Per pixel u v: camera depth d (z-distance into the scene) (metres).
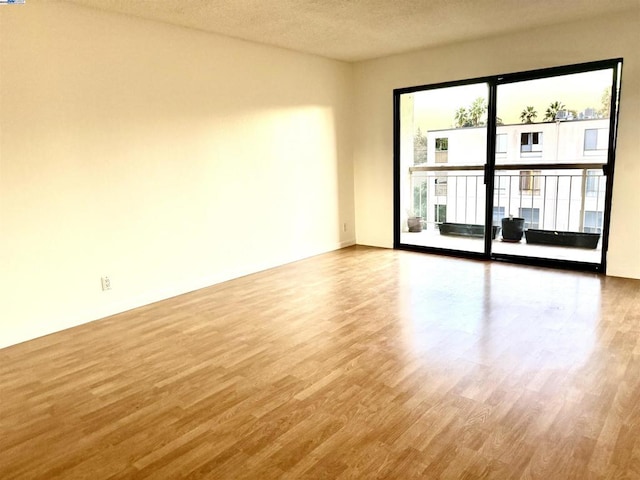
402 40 4.69
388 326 3.25
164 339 3.14
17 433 2.09
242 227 4.70
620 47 4.01
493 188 4.98
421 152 6.33
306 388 2.43
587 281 4.18
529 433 1.98
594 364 2.60
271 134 4.88
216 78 4.29
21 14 3.05
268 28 4.12
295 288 4.24
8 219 3.09
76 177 3.41
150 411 2.25
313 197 5.48
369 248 5.92
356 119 5.88
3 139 3.03
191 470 1.81
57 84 3.25
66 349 3.02
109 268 3.66
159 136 3.90
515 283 4.20
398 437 1.98
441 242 5.92
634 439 1.92
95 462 1.88
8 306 3.12
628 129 4.07
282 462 1.84
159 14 3.64
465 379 2.47
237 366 2.71
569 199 5.59
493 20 4.09
